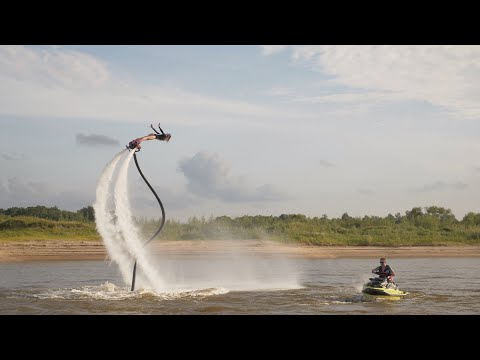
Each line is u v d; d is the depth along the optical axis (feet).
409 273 101.86
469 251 148.87
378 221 199.11
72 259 125.80
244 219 186.39
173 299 67.77
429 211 210.18
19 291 74.59
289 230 174.09
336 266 116.98
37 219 169.17
